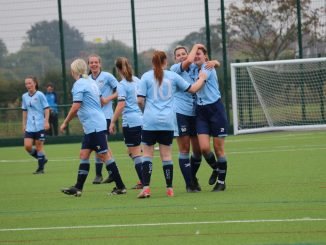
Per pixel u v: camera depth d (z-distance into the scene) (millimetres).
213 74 32312
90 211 28469
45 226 25484
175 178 39938
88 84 32562
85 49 80125
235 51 79188
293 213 25844
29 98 47219
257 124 67562
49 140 78375
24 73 82250
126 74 35406
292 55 79688
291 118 67562
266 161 46969
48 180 42531
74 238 23047
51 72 81562
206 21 77125
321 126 63781
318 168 41219
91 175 44406
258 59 79562
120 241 22281
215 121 32406
